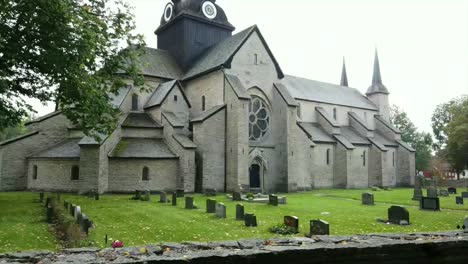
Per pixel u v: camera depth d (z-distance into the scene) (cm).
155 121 3744
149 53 4359
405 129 8056
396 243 477
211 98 3950
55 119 3578
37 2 1841
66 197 2866
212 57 4162
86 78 2077
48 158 3288
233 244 514
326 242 506
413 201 2944
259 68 4134
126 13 2520
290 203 2714
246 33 4050
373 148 5288
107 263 396
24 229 1479
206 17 4559
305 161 4256
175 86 3819
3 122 2323
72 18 1909
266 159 4091
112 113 2458
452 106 6169
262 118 4153
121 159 3281
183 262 405
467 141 5375
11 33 1931
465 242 502
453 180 5897
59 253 461
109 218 1808
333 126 5059
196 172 3619
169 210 2166
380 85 6681
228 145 3672
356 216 1992
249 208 2348
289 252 439
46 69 2052
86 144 3114
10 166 3356
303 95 5312
